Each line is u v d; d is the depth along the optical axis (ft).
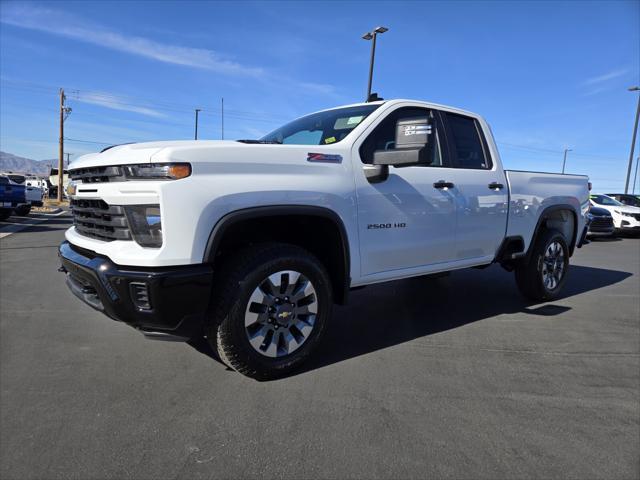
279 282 10.07
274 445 7.84
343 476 7.09
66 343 12.60
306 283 10.52
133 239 9.02
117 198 9.14
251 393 9.71
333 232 11.04
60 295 18.12
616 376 11.04
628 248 40.27
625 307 17.48
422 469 7.29
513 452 7.80
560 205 17.90
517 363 11.69
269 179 9.79
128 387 9.95
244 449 7.72
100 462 7.34
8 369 10.87
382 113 12.48
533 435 8.34
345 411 9.02
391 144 12.53
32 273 22.63
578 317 15.96
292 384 10.18
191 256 8.80
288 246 10.36
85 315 15.33
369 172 11.44
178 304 8.80
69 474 7.05
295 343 10.47
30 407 9.05
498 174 15.39
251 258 9.78
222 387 9.97
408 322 15.05
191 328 9.27
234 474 7.10
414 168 12.73
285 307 10.20
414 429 8.43
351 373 10.84
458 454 7.70
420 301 17.79
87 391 9.75
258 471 7.18
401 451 7.75
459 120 14.82
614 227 48.80
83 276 9.53
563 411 9.25
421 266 13.10
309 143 12.69
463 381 10.55
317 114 14.30
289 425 8.48
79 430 8.24
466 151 14.75
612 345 13.19
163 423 8.48
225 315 9.49
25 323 14.42
